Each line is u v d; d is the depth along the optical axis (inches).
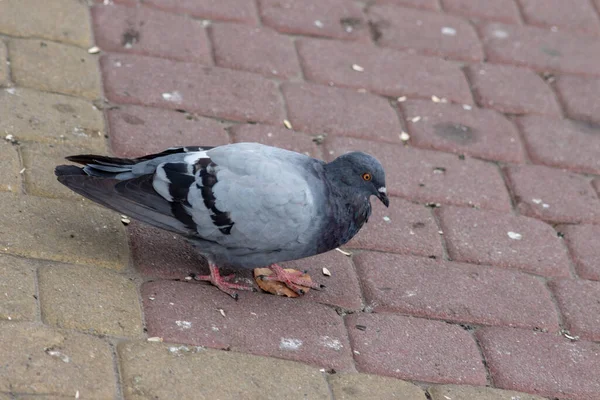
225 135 286.4
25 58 291.7
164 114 287.9
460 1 382.0
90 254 226.7
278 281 237.0
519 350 231.8
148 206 219.1
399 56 343.9
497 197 286.7
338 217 227.6
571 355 233.5
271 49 330.6
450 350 227.3
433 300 241.9
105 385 191.6
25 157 250.8
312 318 228.4
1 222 225.8
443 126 313.3
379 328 229.9
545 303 248.7
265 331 220.2
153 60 310.0
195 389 196.9
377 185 231.5
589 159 311.3
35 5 317.4
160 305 218.8
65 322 204.2
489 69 347.6
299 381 207.2
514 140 313.9
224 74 312.7
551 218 282.4
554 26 379.6
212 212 218.2
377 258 253.3
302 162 229.3
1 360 188.5
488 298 246.5
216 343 212.4
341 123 304.2
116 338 205.5
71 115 274.4
